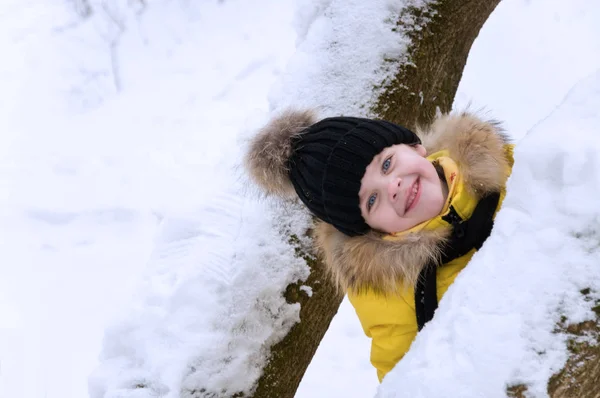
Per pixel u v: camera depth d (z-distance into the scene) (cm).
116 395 152
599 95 94
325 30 184
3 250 360
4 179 401
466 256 137
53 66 473
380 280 138
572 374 77
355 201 139
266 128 154
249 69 454
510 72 386
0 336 316
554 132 93
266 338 160
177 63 474
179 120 429
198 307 158
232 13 495
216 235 169
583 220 83
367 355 302
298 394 292
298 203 168
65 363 304
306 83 178
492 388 79
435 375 84
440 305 95
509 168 146
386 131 142
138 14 498
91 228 369
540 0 414
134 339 160
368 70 175
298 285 164
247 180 167
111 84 468
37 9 512
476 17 188
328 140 144
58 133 434
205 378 151
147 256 349
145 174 392
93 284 340
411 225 138
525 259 85
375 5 179
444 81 185
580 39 391
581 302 80
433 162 151
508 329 81
